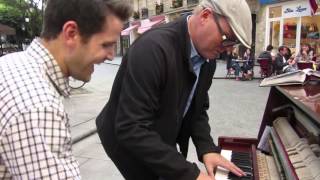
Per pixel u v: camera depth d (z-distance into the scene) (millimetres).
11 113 1081
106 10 1257
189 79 2121
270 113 2881
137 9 39531
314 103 1829
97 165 5355
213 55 2037
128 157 2227
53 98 1145
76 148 6133
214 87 14070
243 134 6918
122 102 1902
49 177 1066
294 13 19609
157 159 1845
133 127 1847
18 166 1067
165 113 2057
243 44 1885
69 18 1234
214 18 1902
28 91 1119
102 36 1274
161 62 1910
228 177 2279
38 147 1063
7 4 34562
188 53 2031
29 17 21625
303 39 19078
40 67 1221
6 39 36094
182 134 2586
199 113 2498
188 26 2039
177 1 31219
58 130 1105
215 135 6883
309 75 2488
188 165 1881
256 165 2312
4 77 1155
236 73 16844
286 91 2227
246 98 11195
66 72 1298
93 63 1304
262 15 22250
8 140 1065
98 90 13320
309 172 1829
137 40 2025
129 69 1914
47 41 1274
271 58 15883
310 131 2252
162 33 1993
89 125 7473
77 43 1261
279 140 2428
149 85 1880
